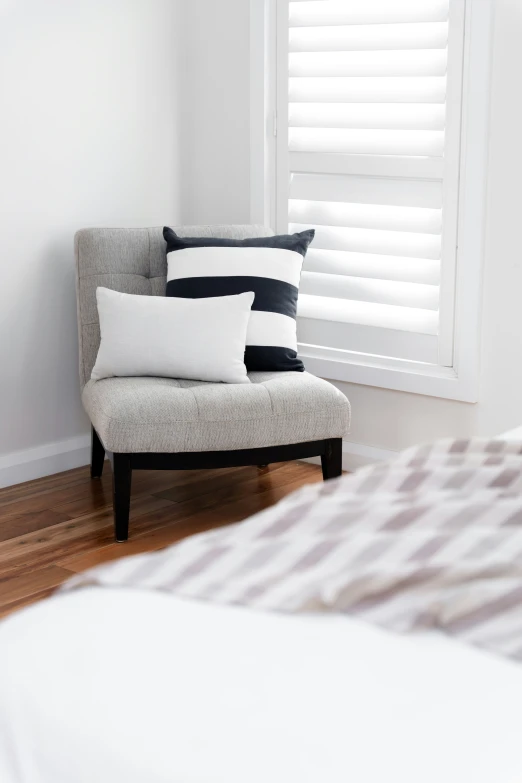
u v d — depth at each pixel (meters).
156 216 3.67
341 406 2.86
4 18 3.05
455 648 0.94
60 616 1.04
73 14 3.25
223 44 3.58
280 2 3.40
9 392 3.27
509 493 1.29
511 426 3.08
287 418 2.79
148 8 3.50
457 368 3.16
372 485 1.39
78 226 3.39
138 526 2.92
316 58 3.35
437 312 3.21
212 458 2.78
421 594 1.03
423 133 3.14
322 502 1.31
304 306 3.51
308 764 0.77
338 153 3.35
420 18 3.05
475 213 3.00
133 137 3.53
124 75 3.46
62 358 3.41
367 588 1.03
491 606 0.99
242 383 2.89
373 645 0.94
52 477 3.39
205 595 1.05
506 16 2.86
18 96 3.13
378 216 3.28
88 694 0.90
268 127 3.52
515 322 3.00
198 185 3.75
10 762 0.92
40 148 3.22
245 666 0.91
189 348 2.90
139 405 2.69
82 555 2.71
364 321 3.37
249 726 0.82
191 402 2.72
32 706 0.91
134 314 2.96
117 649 0.96
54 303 3.36
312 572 1.09
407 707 0.84
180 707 0.86
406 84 3.13
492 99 2.93
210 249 3.12
